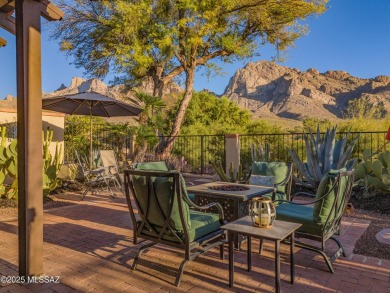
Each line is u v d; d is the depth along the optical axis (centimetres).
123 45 1020
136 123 985
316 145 617
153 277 277
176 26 1036
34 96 262
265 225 248
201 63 1170
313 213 288
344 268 293
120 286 260
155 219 270
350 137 916
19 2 255
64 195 677
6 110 678
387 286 258
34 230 269
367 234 395
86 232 407
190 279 272
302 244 298
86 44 1141
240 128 1830
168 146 1060
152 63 1105
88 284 263
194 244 264
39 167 270
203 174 934
